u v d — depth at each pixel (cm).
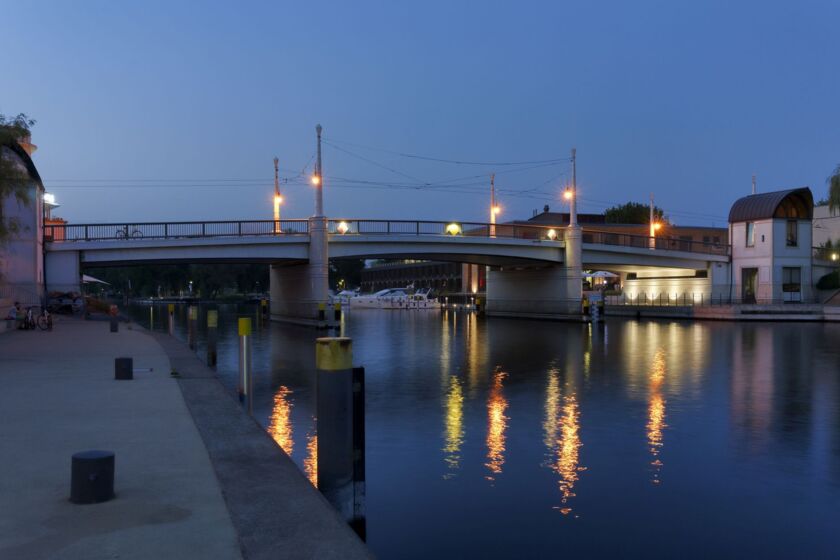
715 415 1382
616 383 1845
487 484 919
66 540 442
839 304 5356
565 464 1016
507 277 6394
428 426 1281
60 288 4088
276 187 5584
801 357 2517
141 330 3048
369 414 1402
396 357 2562
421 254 5091
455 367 2231
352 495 638
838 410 1434
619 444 1136
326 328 4391
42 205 4047
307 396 1616
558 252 5488
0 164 2072
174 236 4291
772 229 5750
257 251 4484
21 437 773
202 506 516
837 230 7081
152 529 464
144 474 611
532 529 758
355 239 4738
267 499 535
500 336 3734
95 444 738
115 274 15050
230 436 782
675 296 6431
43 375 1362
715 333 3928
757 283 5881
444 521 783
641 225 8788
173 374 1358
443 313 7412
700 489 898
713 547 712
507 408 1468
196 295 14438
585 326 4756
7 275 3638
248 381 1298
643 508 827
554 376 1995
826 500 855
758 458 1048
